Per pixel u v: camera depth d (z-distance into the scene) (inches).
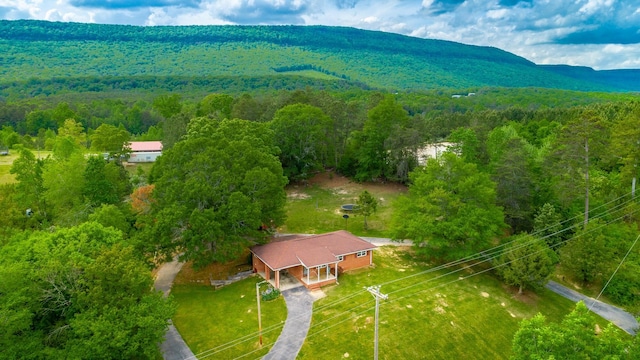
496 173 2027.6
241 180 1544.0
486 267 1644.9
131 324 951.6
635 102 3919.8
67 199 1793.8
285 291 1405.0
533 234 1721.2
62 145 2358.5
